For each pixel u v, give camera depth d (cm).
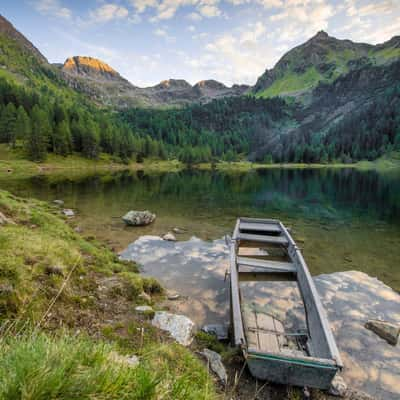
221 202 2364
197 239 1258
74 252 717
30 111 7931
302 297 662
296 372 373
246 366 429
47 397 146
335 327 594
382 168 8456
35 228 930
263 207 2142
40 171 5381
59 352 178
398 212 1955
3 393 144
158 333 474
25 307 378
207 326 564
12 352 176
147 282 725
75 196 2402
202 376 349
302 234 1384
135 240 1219
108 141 8500
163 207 2066
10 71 17625
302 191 3222
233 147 14938
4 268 423
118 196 2512
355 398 403
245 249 1118
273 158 11775
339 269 931
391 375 456
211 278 834
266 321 580
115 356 219
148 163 9344
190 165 10281
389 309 672
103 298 557
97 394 159
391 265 968
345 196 2777
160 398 181
